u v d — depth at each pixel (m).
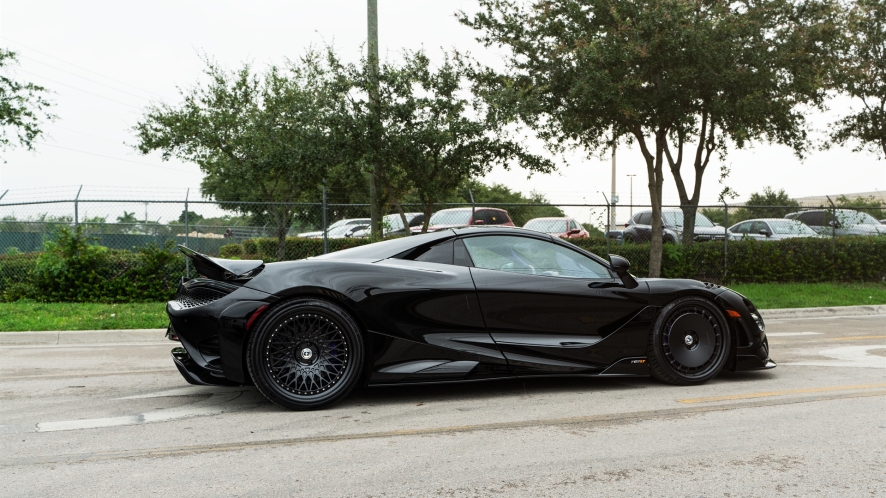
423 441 4.09
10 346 8.44
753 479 3.39
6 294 12.53
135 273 12.66
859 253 17.84
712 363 5.82
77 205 12.80
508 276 5.32
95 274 12.50
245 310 4.67
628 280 5.66
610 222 15.55
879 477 3.42
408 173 12.54
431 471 3.52
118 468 3.58
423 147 12.15
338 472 3.51
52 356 7.58
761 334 5.95
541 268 5.48
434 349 5.04
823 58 15.34
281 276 4.81
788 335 9.49
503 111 11.89
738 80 13.95
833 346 8.31
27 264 12.91
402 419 4.63
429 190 12.55
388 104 12.18
